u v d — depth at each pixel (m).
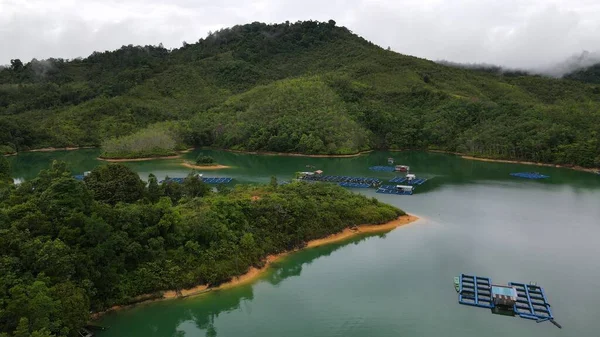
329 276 61.25
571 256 70.06
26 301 39.03
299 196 81.81
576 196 114.25
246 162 173.00
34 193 59.19
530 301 53.69
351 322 49.09
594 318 50.50
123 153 177.88
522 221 90.12
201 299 53.44
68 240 48.72
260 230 68.12
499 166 165.88
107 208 55.41
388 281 59.72
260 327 48.06
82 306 43.25
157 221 57.94
